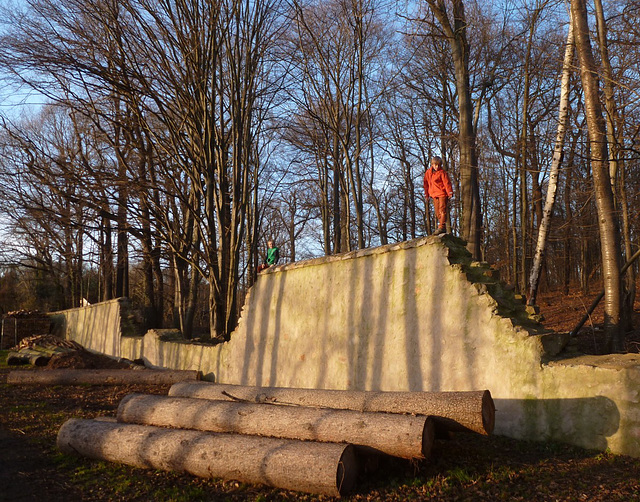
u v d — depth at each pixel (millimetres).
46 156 15234
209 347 14289
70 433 7648
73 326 26516
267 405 7066
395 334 8891
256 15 16969
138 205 16969
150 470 6879
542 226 12641
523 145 12055
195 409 7484
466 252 8562
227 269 17234
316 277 10938
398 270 9047
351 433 5977
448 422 6000
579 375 6379
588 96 9438
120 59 15625
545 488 5270
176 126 16844
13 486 6375
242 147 18359
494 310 7422
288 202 36688
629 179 15219
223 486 6195
